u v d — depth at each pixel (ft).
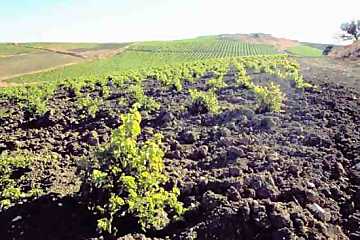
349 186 31.50
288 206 27.66
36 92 80.28
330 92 57.93
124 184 28.60
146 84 77.41
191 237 25.94
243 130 44.09
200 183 31.78
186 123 48.91
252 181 30.45
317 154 36.40
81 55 213.05
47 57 206.59
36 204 31.96
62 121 56.59
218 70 78.38
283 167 33.88
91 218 29.30
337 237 25.90
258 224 26.11
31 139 50.65
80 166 31.40
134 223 28.37
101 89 76.23
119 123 52.95
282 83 64.08
